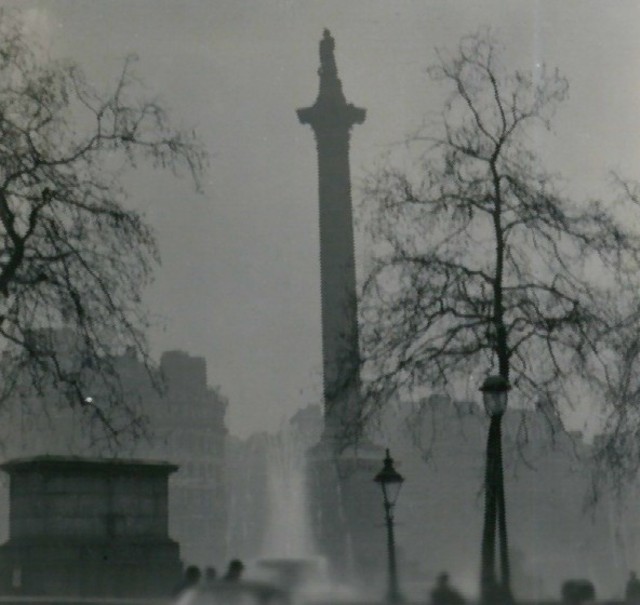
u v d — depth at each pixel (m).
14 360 34.97
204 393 167.12
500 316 34.06
